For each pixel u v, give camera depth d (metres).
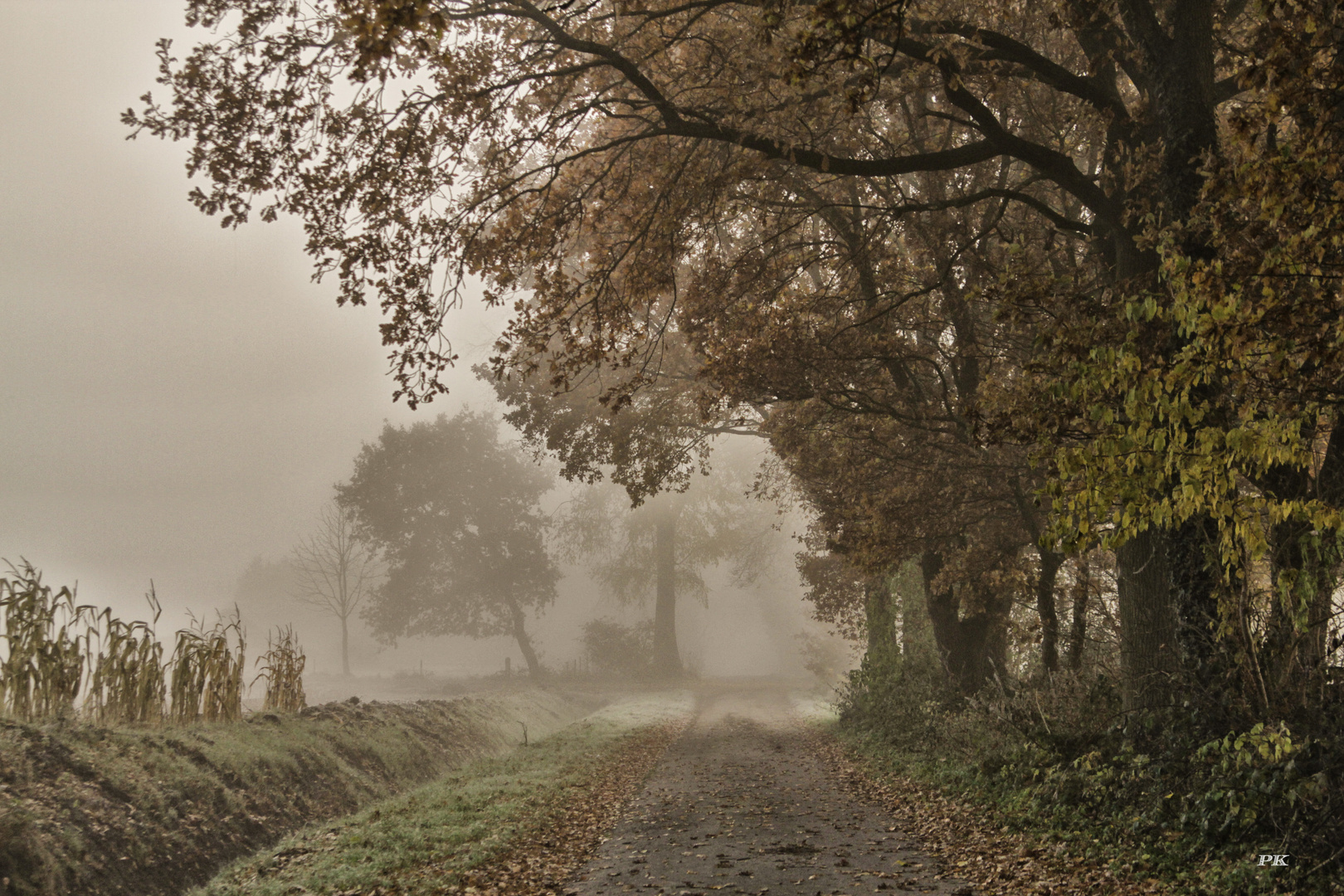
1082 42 13.05
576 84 14.83
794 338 16.66
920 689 19.98
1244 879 6.31
